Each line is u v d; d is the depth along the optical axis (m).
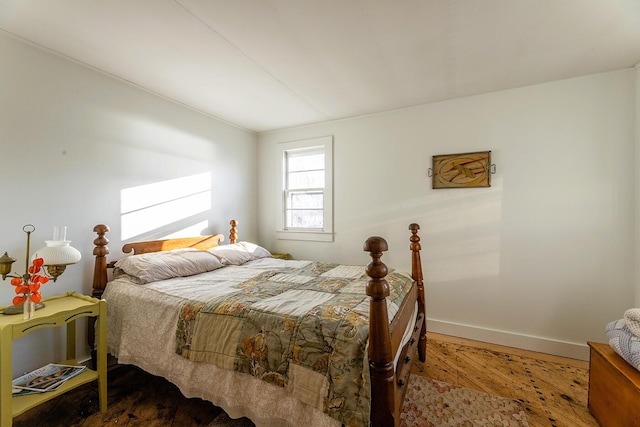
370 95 2.66
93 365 1.99
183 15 1.57
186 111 2.89
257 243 3.81
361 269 2.48
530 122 2.47
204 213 3.08
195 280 2.13
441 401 1.78
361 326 1.22
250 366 1.36
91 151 2.15
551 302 2.42
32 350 1.84
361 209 3.19
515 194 2.53
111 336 1.93
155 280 2.07
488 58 2.03
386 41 1.83
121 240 2.34
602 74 2.25
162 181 2.66
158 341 1.68
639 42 1.82
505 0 1.45
